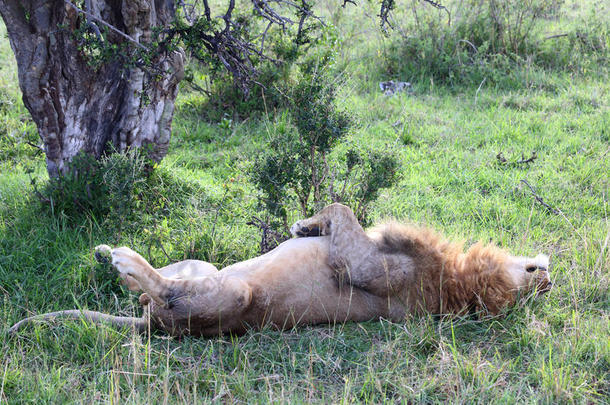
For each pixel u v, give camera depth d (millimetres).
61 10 10109
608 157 13664
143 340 8117
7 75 17891
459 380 7469
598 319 8727
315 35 16500
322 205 9727
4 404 6820
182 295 7668
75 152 10922
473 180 13070
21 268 9500
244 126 15523
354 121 9984
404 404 7230
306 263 8234
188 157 13922
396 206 11891
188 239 10078
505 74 18469
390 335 8102
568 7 23422
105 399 6992
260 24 17156
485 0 20453
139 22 10109
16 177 12383
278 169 9461
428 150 14492
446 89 18344
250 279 7980
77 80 10547
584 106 16500
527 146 14430
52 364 7684
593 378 7723
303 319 8250
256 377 7574
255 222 10617
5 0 9820
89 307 8922
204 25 10016
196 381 7312
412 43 19484
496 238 10695
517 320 8602
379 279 8281
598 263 9688
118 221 9688
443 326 8414
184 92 17312
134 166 9734
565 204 11930
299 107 9602
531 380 7664
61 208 10672
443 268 8547
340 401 7109
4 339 7836
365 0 22234
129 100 10812
